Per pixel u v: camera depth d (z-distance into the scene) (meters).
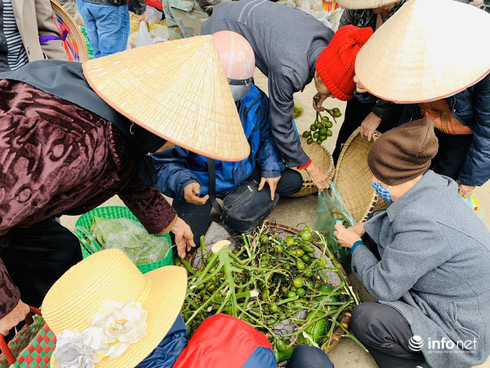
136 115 1.21
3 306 1.34
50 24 2.29
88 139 1.24
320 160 2.90
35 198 1.16
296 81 2.15
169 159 2.35
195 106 1.25
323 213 2.56
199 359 1.23
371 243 2.26
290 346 1.98
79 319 1.15
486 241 1.68
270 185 2.52
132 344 1.15
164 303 1.25
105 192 1.57
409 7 1.71
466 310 1.77
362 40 2.01
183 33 3.69
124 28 3.64
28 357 1.45
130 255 2.29
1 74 1.34
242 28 2.41
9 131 1.14
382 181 1.78
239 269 1.99
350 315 2.11
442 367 1.86
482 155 2.04
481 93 1.83
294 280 2.13
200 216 2.55
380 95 1.77
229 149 1.30
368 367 2.18
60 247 1.97
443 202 1.70
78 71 1.35
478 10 1.72
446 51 1.65
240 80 2.00
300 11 2.41
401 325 1.86
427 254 1.68
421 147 1.61
